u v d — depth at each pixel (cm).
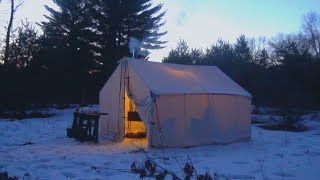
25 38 2933
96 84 3581
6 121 2058
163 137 1239
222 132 1355
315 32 5422
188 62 3678
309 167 907
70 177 818
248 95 1443
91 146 1281
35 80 2814
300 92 3148
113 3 3681
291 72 3216
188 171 573
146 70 1362
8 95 2691
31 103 2881
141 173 605
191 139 1283
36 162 984
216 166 939
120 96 1451
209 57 3728
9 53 2867
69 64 3250
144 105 1266
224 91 1381
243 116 1427
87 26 3756
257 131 1786
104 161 998
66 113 2717
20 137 1484
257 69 3291
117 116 1462
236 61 3616
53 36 3594
